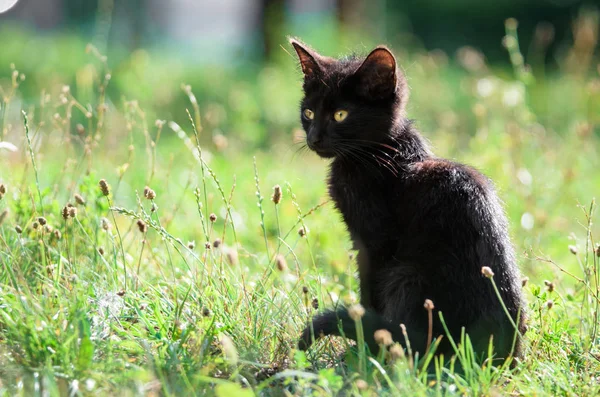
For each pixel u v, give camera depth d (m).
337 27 26.72
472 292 6.99
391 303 7.35
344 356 7.06
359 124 8.25
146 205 10.48
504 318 7.02
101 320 6.98
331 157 8.58
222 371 6.61
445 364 6.83
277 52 26.00
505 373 6.57
